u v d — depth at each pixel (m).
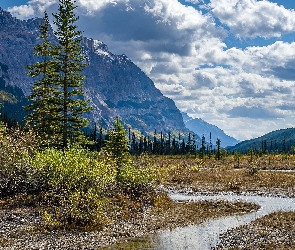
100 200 26.09
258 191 43.59
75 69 42.25
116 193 31.09
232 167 75.88
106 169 28.34
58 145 40.97
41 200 27.03
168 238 21.34
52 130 42.31
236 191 43.44
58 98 41.56
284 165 76.12
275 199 38.31
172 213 28.62
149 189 34.56
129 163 42.91
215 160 94.19
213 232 22.95
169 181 50.66
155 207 30.52
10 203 26.78
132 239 21.03
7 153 29.34
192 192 42.72
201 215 28.30
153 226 24.08
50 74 42.28
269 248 18.41
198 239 21.17
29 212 24.97
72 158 27.72
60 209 24.67
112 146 44.34
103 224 23.58
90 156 33.19
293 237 20.73
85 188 26.91
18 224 22.53
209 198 38.56
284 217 26.80
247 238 20.92
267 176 55.34
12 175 28.73
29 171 28.58
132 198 31.81
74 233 21.56
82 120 41.81
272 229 23.05
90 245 19.50
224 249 18.77
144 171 34.38
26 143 32.84
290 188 45.53
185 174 56.88
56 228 22.17
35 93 43.25
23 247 18.53
